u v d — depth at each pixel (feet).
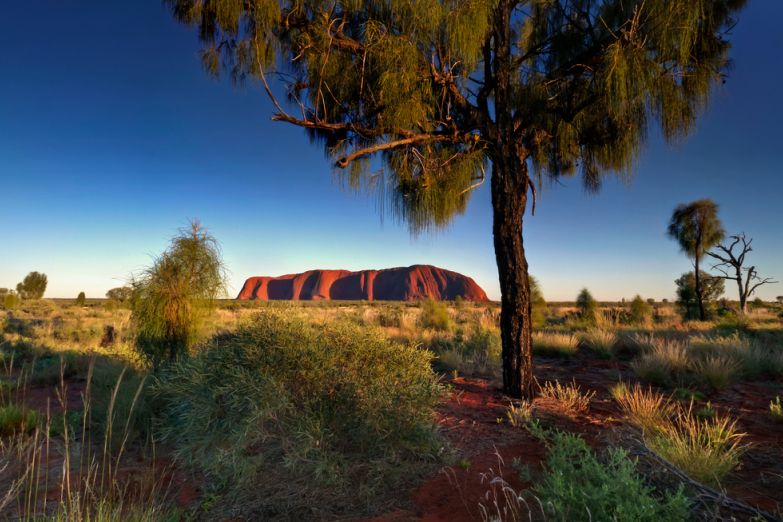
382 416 12.05
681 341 36.06
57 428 16.07
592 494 7.86
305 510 10.16
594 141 22.29
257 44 17.52
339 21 19.24
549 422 15.94
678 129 18.13
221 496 10.89
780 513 8.90
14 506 10.36
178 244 21.99
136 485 11.71
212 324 25.38
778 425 15.96
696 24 16.06
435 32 17.63
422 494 10.75
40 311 106.22
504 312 20.24
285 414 12.18
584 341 38.63
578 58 18.81
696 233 82.94
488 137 20.68
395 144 19.26
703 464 10.88
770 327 46.24
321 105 20.66
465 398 19.69
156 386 16.29
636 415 15.61
